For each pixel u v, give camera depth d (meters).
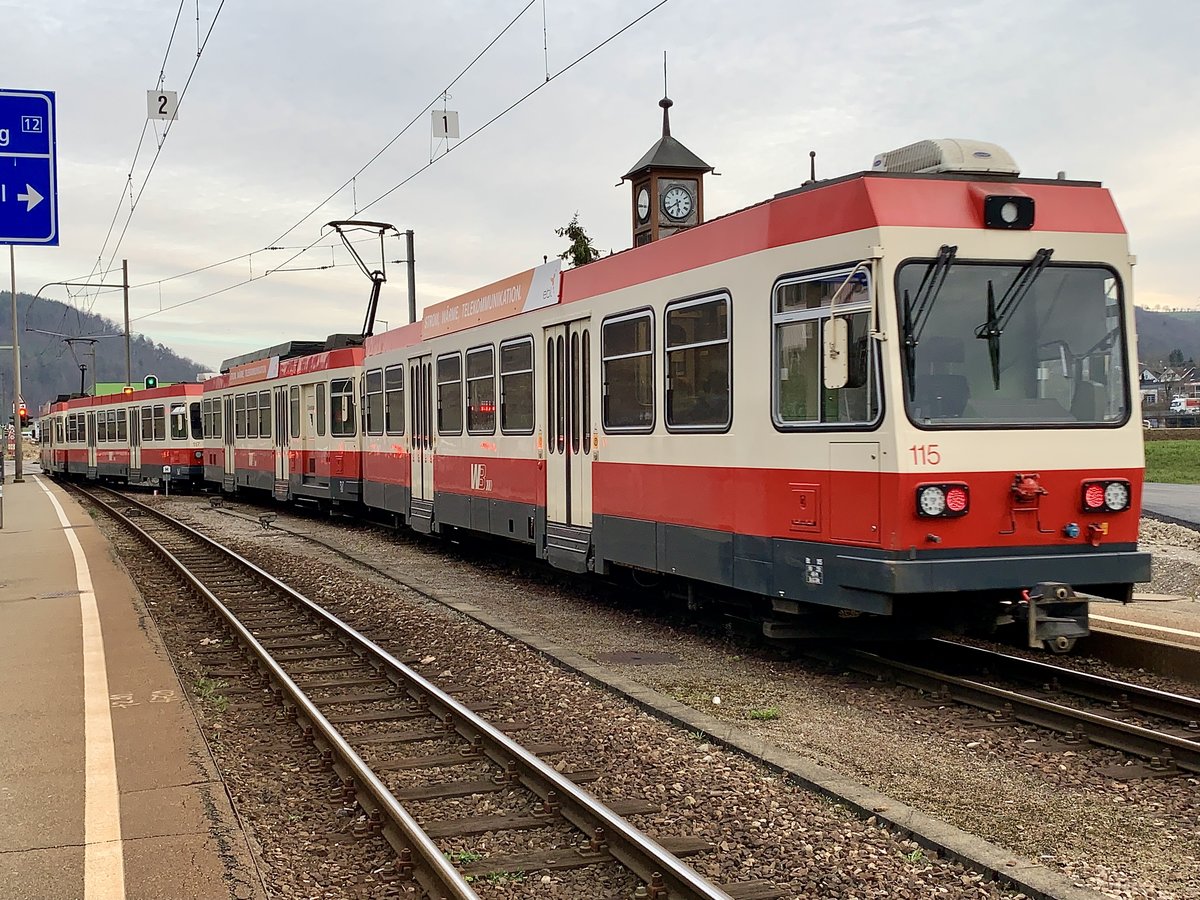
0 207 11.54
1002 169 8.12
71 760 6.18
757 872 4.81
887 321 7.48
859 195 7.69
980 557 7.56
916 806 5.63
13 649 9.39
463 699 8.14
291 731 7.31
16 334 46.25
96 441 45.06
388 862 5.01
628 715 7.50
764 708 7.61
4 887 4.47
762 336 8.52
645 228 21.58
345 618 11.90
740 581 8.88
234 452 30.62
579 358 11.73
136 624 10.69
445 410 15.88
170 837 5.04
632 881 4.77
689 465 9.56
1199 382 111.69
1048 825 5.36
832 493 7.88
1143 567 7.96
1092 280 8.05
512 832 5.39
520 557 16.05
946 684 7.91
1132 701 7.60
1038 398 7.83
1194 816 5.49
